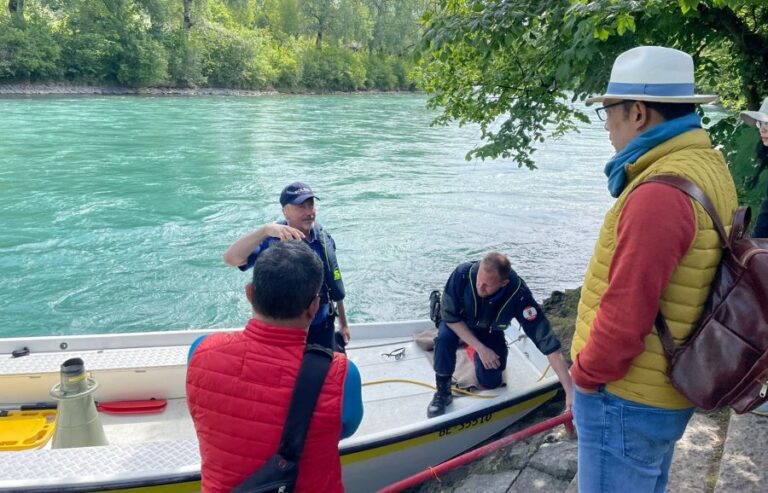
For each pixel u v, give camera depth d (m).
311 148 21.61
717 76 6.50
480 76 6.97
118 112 29.78
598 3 4.50
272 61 51.88
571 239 11.64
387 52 63.00
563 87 5.94
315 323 3.98
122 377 4.54
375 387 4.77
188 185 15.29
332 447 1.69
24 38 36.50
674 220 1.64
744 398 1.70
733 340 1.69
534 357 5.04
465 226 12.23
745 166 5.34
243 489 1.63
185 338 5.08
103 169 16.78
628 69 1.86
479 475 3.88
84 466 3.43
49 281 9.28
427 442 4.10
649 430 1.89
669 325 1.77
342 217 12.62
